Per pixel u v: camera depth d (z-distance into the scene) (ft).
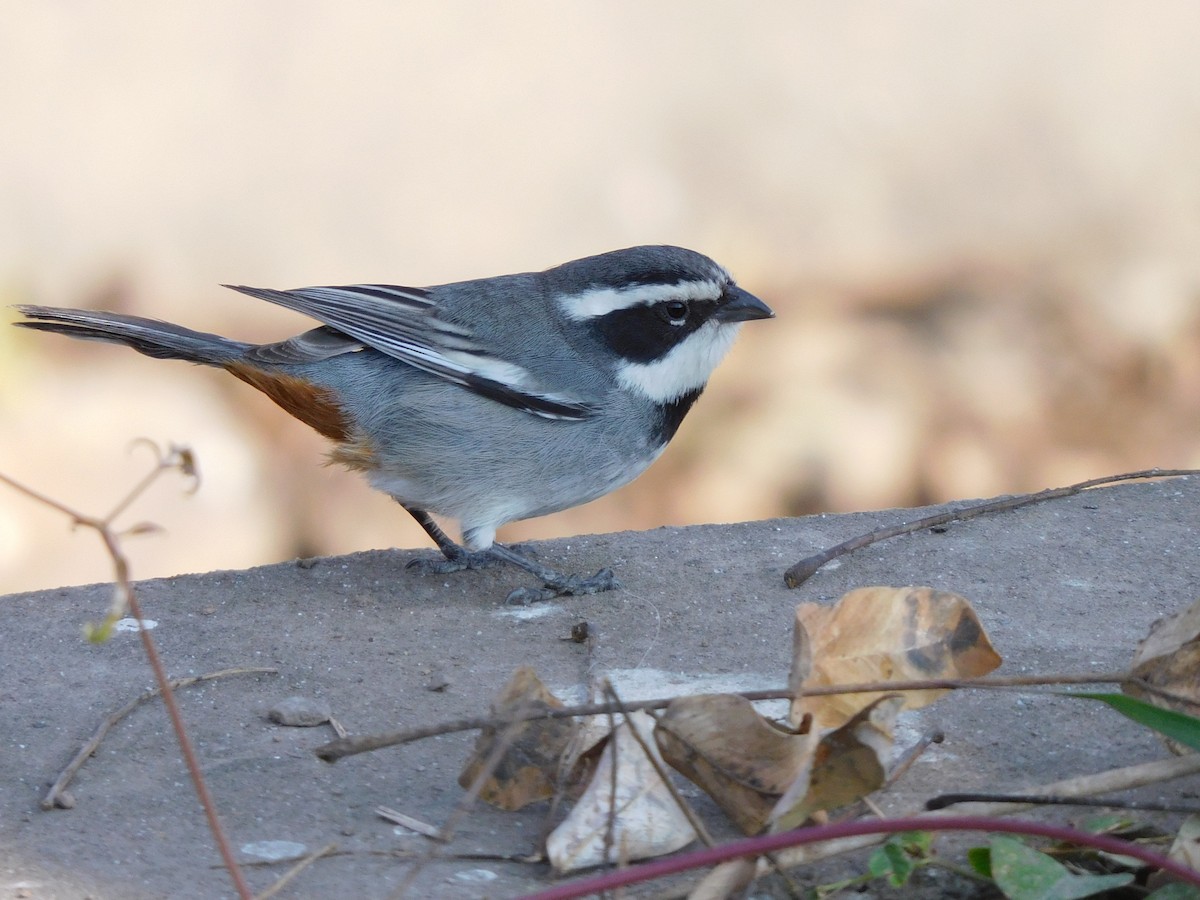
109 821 21.75
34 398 58.80
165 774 23.30
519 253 69.00
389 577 33.71
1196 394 61.31
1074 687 25.45
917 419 59.62
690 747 19.44
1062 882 18.10
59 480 55.42
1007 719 24.23
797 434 58.34
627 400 34.58
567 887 16.76
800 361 61.77
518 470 34.12
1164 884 19.03
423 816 21.83
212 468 56.49
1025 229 69.00
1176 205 70.03
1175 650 20.65
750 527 35.70
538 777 20.57
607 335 34.40
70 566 53.01
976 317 64.69
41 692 26.58
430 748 24.18
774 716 24.94
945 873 19.86
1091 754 22.97
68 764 23.65
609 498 56.44
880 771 18.83
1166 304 64.80
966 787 21.81
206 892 19.67
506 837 21.13
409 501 34.86
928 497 57.06
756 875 19.25
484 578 33.40
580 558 34.04
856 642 21.36
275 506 55.83
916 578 31.40
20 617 30.42
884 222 69.15
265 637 29.40
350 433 34.12
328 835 21.25
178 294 66.59
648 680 26.63
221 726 25.05
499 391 33.60
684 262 34.71
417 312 34.19
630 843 19.71
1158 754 22.86
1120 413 60.49
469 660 28.22
